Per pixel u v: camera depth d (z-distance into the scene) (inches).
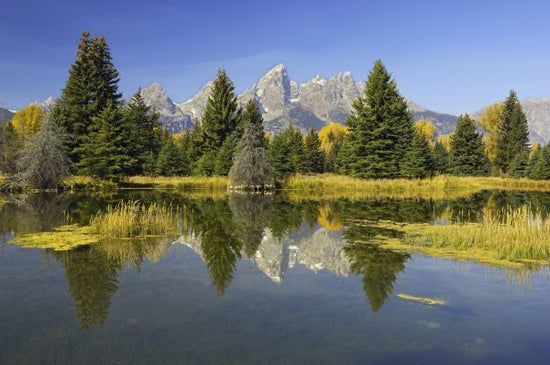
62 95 1567.4
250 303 251.0
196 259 362.9
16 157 1190.3
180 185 1406.3
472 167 2333.9
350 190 1409.9
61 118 1478.8
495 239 410.6
